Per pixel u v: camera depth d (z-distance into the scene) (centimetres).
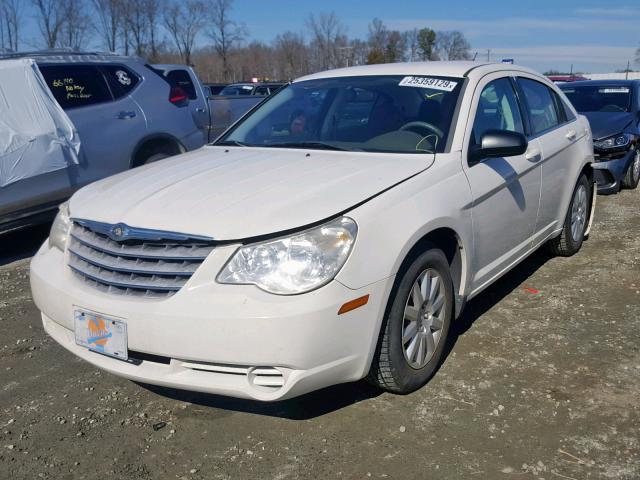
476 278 383
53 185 643
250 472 280
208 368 280
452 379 353
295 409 327
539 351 386
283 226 276
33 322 459
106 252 304
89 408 337
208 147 440
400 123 394
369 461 285
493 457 285
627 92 948
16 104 622
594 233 660
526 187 434
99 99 700
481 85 414
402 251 300
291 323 265
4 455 297
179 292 277
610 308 452
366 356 295
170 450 298
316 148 394
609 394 335
